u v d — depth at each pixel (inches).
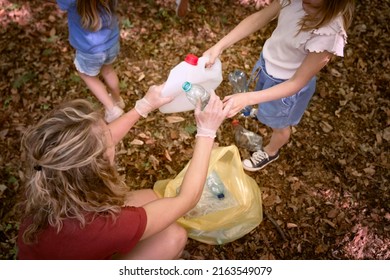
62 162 55.0
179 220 94.2
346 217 109.3
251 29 90.8
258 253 103.6
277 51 86.3
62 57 130.7
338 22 71.6
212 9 146.3
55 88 124.7
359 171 116.4
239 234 100.6
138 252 84.4
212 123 71.9
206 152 72.5
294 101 91.4
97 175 58.8
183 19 142.7
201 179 71.8
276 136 106.3
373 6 149.2
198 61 83.3
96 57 98.7
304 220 108.7
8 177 109.1
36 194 58.2
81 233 61.4
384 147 120.5
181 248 89.0
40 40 133.6
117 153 115.3
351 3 70.5
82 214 60.7
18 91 123.3
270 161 115.3
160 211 68.4
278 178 115.0
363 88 131.3
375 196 112.7
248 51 137.3
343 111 126.6
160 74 130.8
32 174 57.6
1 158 112.0
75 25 94.8
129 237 64.2
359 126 124.1
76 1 88.7
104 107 121.6
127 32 138.0
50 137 55.0
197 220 93.9
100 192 60.5
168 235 85.4
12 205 105.4
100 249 63.3
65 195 58.0
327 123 124.2
